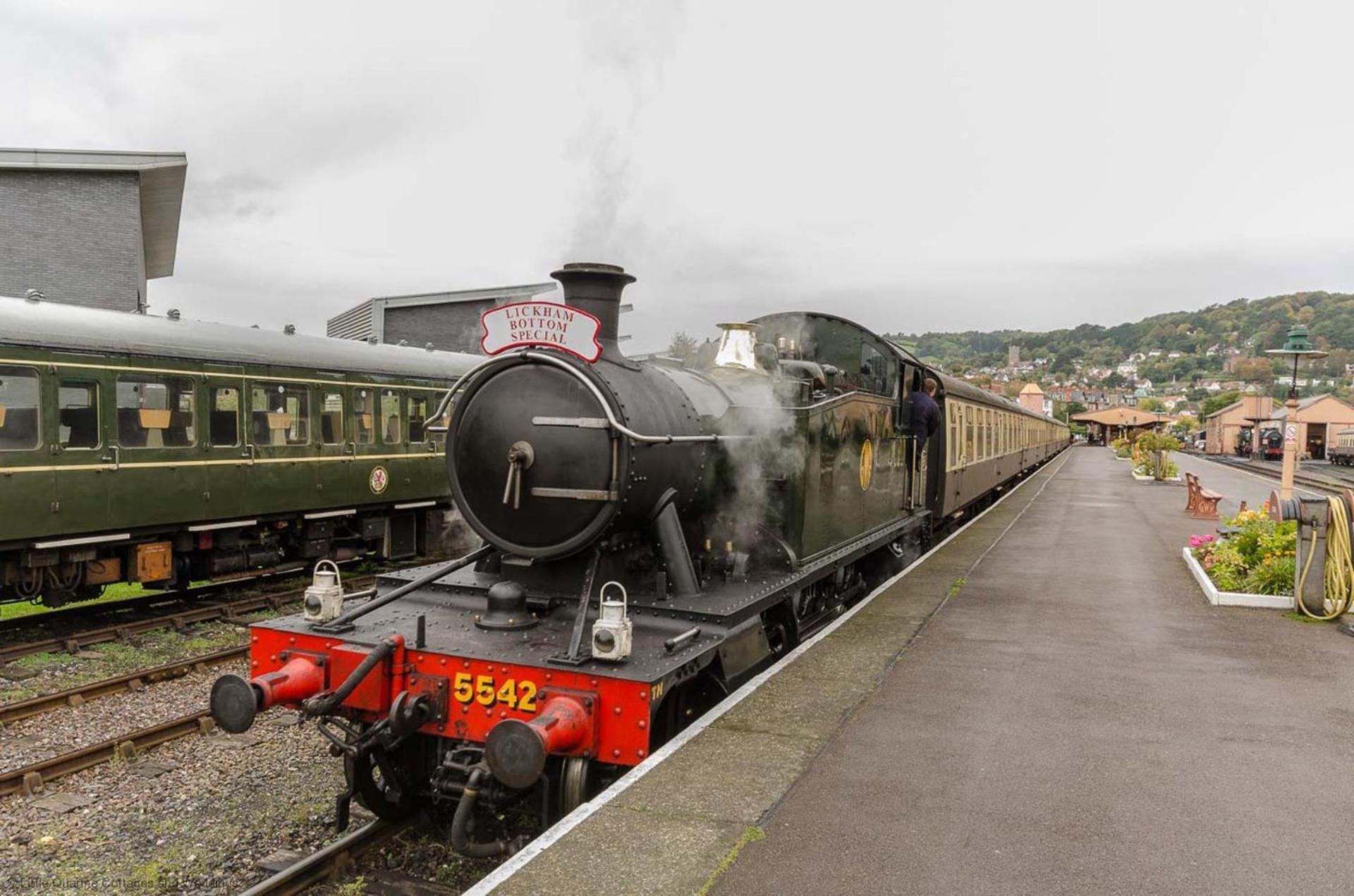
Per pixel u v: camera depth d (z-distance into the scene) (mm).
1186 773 5055
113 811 6215
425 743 5727
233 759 7121
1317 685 6797
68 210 20016
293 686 5297
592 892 3674
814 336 10562
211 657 9484
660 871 3852
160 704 8258
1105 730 5742
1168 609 9547
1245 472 41906
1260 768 5129
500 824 5707
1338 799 4719
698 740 5367
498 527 6012
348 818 5719
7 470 9633
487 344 5977
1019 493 27062
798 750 5258
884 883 3793
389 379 14891
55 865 5473
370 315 28391
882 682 6691
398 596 5930
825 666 7012
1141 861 4023
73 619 11359
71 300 20109
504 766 4547
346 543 15047
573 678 4930
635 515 5965
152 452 11109
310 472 13375
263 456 12609
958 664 7230
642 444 5754
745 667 6227
